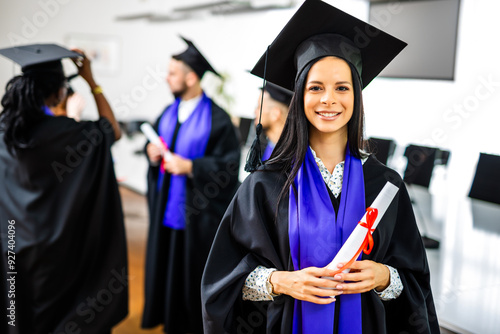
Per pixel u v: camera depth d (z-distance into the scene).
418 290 1.28
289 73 1.41
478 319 1.97
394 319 1.35
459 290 2.27
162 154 2.91
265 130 2.56
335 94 1.19
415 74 4.75
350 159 1.27
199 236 2.85
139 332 2.96
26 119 2.09
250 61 6.34
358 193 1.23
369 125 5.36
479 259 2.67
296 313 1.23
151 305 2.94
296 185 1.25
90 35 7.79
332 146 1.28
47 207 2.15
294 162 1.26
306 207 1.23
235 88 6.56
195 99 3.04
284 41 1.30
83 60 2.34
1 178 2.14
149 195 3.04
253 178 1.31
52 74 2.15
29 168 2.10
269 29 6.05
